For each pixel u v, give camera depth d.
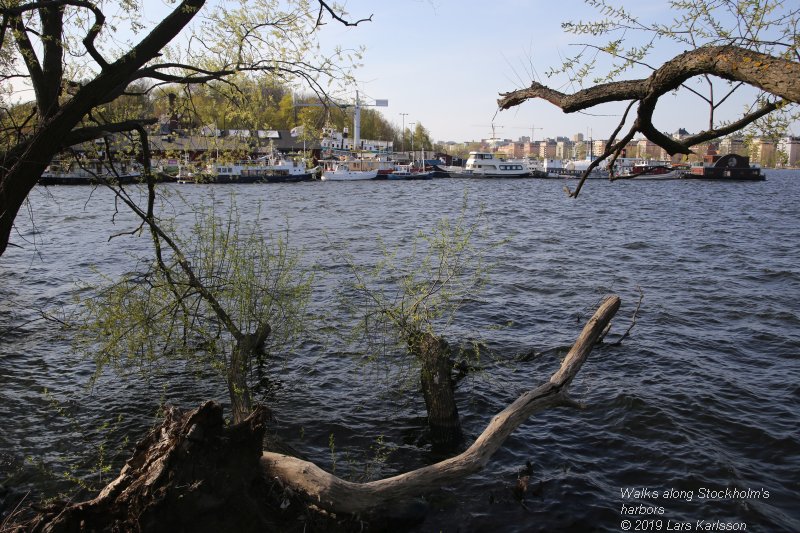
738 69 3.65
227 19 9.24
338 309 14.34
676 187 93.19
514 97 5.09
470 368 10.98
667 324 14.28
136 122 8.89
